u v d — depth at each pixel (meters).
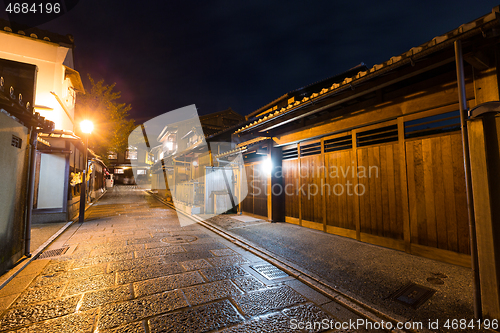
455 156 4.73
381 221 6.12
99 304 3.57
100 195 27.81
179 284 4.29
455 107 4.72
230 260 5.61
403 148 5.62
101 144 23.25
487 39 3.21
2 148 4.64
